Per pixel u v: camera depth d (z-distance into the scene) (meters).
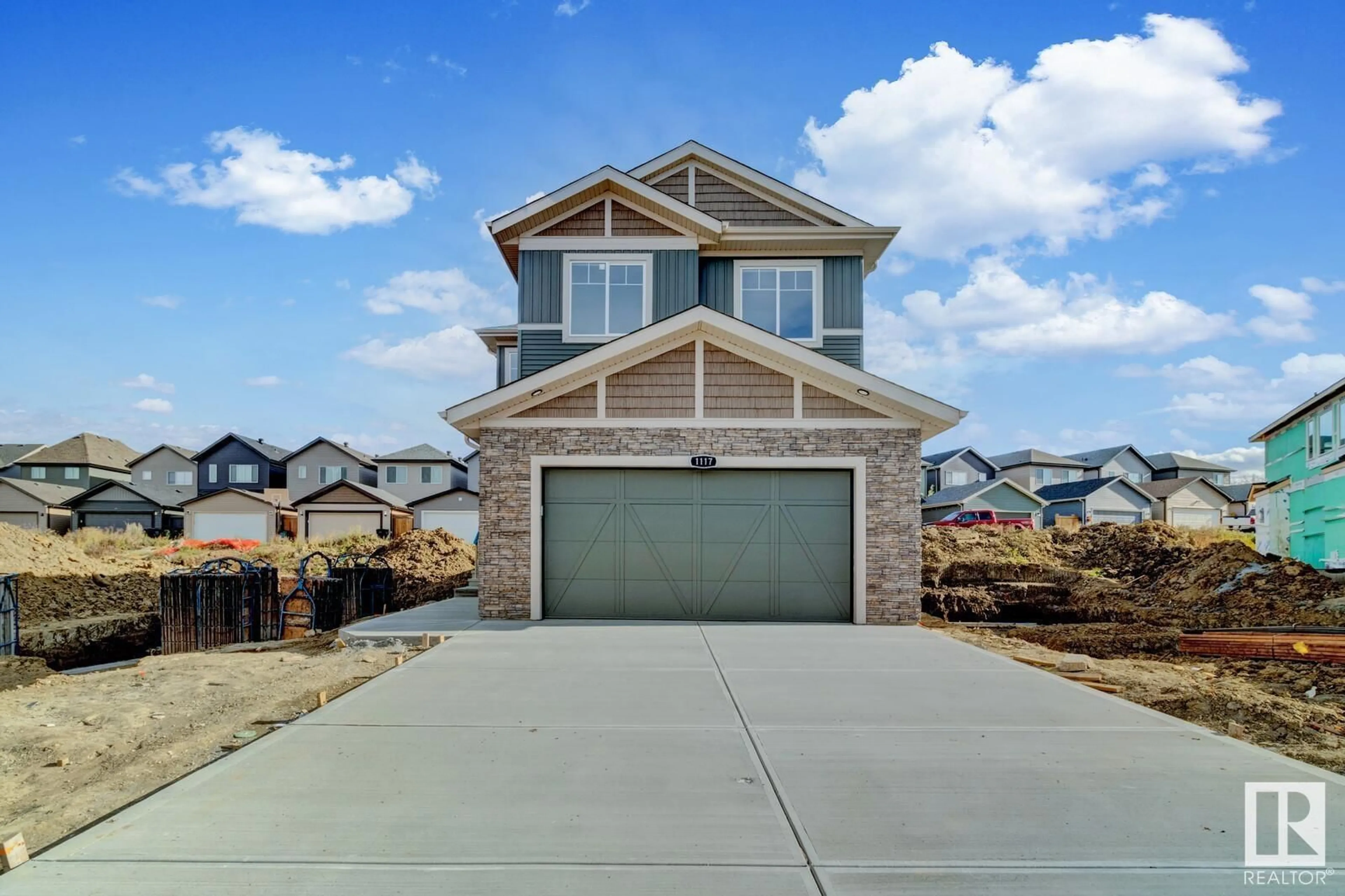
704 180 17.47
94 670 11.02
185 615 15.40
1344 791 5.06
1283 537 23.30
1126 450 68.88
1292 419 22.25
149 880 3.80
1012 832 4.39
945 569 21.34
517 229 16.16
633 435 13.28
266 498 50.34
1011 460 68.56
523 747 5.96
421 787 5.07
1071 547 26.83
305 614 16.16
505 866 3.96
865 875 3.88
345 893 3.68
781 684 8.23
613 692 7.82
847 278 16.59
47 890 3.70
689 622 12.99
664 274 16.08
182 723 7.69
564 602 13.25
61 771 6.33
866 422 13.21
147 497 50.44
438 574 23.03
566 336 15.95
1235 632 11.52
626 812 4.67
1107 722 6.75
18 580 19.42
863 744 6.06
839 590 13.20
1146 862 4.03
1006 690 8.01
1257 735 7.35
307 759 5.64
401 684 8.20
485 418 13.33
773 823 4.51
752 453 13.21
